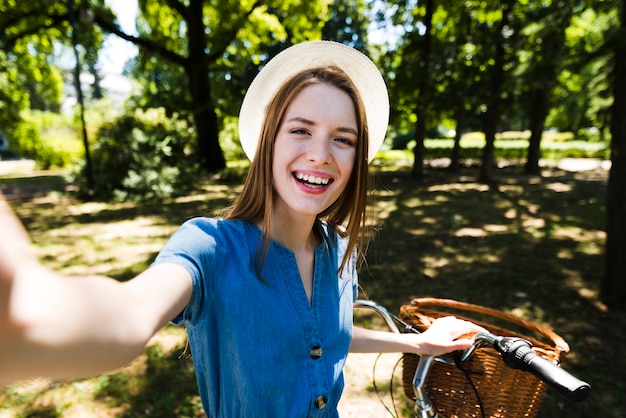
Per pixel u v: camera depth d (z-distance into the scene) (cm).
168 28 1856
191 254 86
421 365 146
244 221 102
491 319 426
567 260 611
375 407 303
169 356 361
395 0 1523
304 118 101
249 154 132
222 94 1933
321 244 117
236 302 91
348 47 121
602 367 341
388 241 718
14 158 3092
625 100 410
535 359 121
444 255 638
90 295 53
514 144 3378
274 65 120
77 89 1148
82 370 51
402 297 480
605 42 393
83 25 1552
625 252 437
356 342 139
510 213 953
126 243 700
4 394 312
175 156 1541
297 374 100
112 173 1196
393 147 3631
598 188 1336
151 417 292
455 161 1895
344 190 119
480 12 1352
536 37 563
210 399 100
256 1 1686
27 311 45
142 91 2214
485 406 139
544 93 1714
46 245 688
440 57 1391
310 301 111
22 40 1734
